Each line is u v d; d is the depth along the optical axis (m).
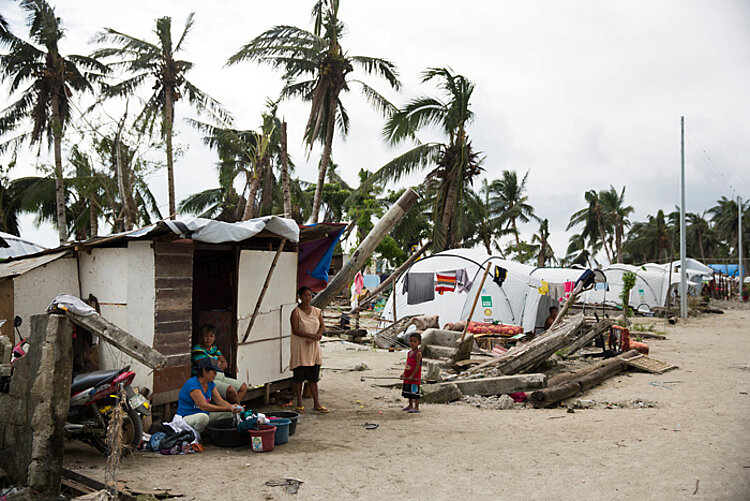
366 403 9.17
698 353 16.67
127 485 4.83
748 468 5.65
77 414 5.74
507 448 6.46
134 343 4.63
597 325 15.32
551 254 60.59
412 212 31.53
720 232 77.38
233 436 6.22
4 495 4.42
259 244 8.97
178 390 7.06
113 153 20.50
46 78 23.23
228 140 28.95
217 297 9.18
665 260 73.56
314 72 22.83
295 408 8.50
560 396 9.59
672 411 8.90
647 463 5.84
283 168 22.23
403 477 5.34
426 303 21.06
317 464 5.71
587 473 5.49
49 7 23.30
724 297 54.25
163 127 20.94
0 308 6.96
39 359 4.62
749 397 10.11
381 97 24.62
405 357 14.44
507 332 16.41
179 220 6.60
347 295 32.81
